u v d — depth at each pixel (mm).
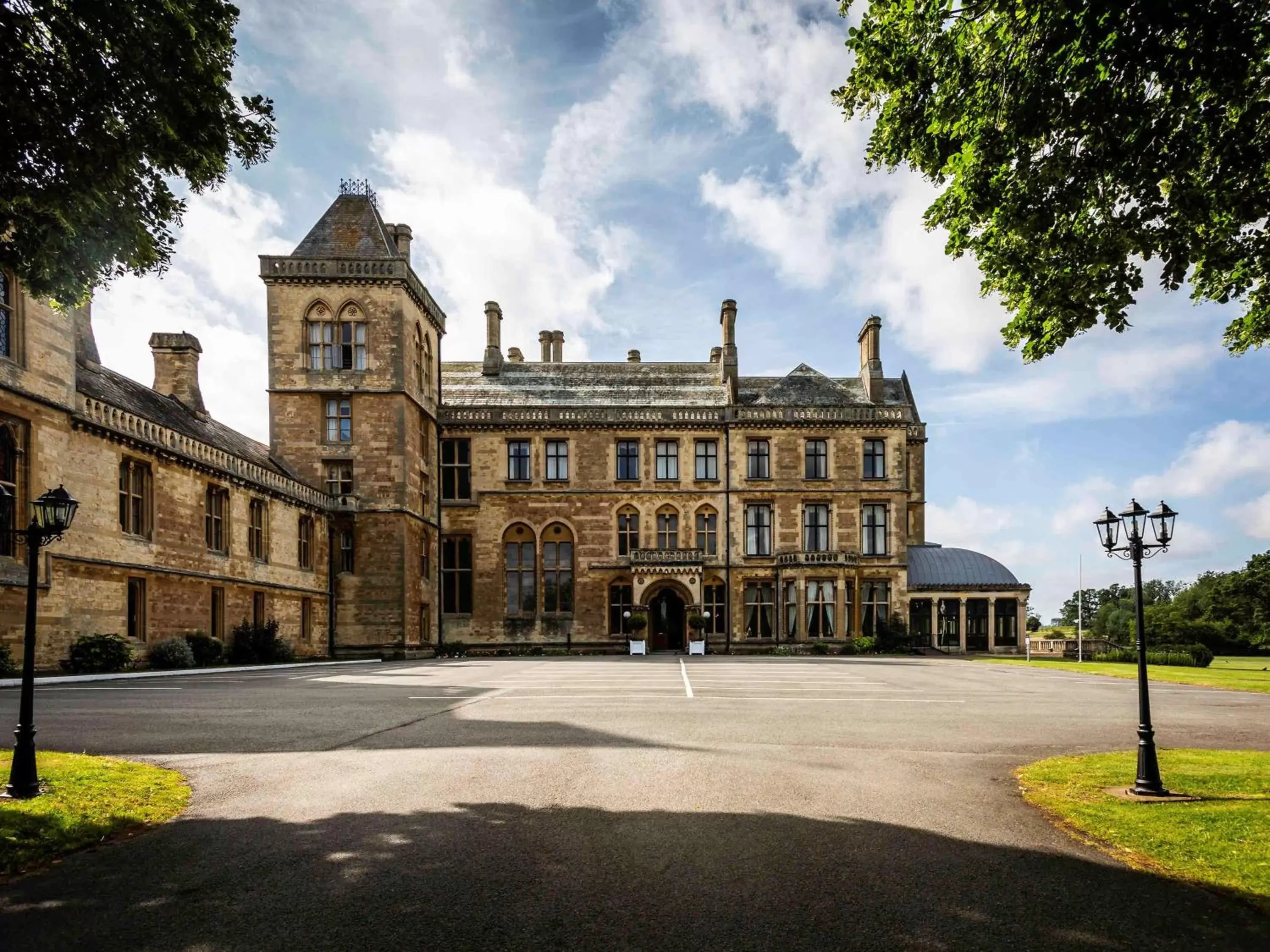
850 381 49062
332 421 37562
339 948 4875
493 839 6859
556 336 53531
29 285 9094
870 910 5527
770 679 22547
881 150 9625
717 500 44062
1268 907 5645
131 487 24219
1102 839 7082
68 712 13484
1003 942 5074
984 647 46062
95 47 7855
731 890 5824
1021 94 7945
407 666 28984
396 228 41219
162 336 33312
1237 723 14430
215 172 9031
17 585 19438
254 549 31094
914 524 52906
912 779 9211
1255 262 9508
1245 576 71688
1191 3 6523
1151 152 7754
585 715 13891
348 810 7672
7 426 19641
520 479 43812
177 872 6066
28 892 5688
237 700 15664
